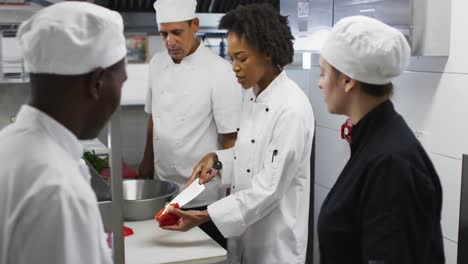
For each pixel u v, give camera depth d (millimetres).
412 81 2490
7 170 943
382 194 1183
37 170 936
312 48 2807
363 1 2451
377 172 1190
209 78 2518
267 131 1885
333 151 3129
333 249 1287
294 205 1928
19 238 921
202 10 2893
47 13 969
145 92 3219
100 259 1039
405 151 1191
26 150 949
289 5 2949
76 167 1001
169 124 2564
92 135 1046
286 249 1929
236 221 1849
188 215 1888
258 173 1896
